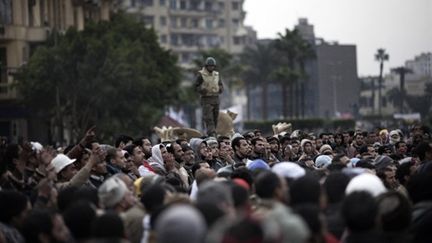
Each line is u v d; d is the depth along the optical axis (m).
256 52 150.38
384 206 10.52
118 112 64.38
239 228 8.16
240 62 151.88
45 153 15.73
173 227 7.91
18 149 16.66
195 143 24.58
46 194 13.61
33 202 14.28
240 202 10.47
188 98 102.62
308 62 176.25
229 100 179.25
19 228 11.88
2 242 11.63
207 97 29.81
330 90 176.12
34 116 66.81
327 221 11.20
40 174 15.88
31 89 62.72
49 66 62.16
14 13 67.06
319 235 9.23
